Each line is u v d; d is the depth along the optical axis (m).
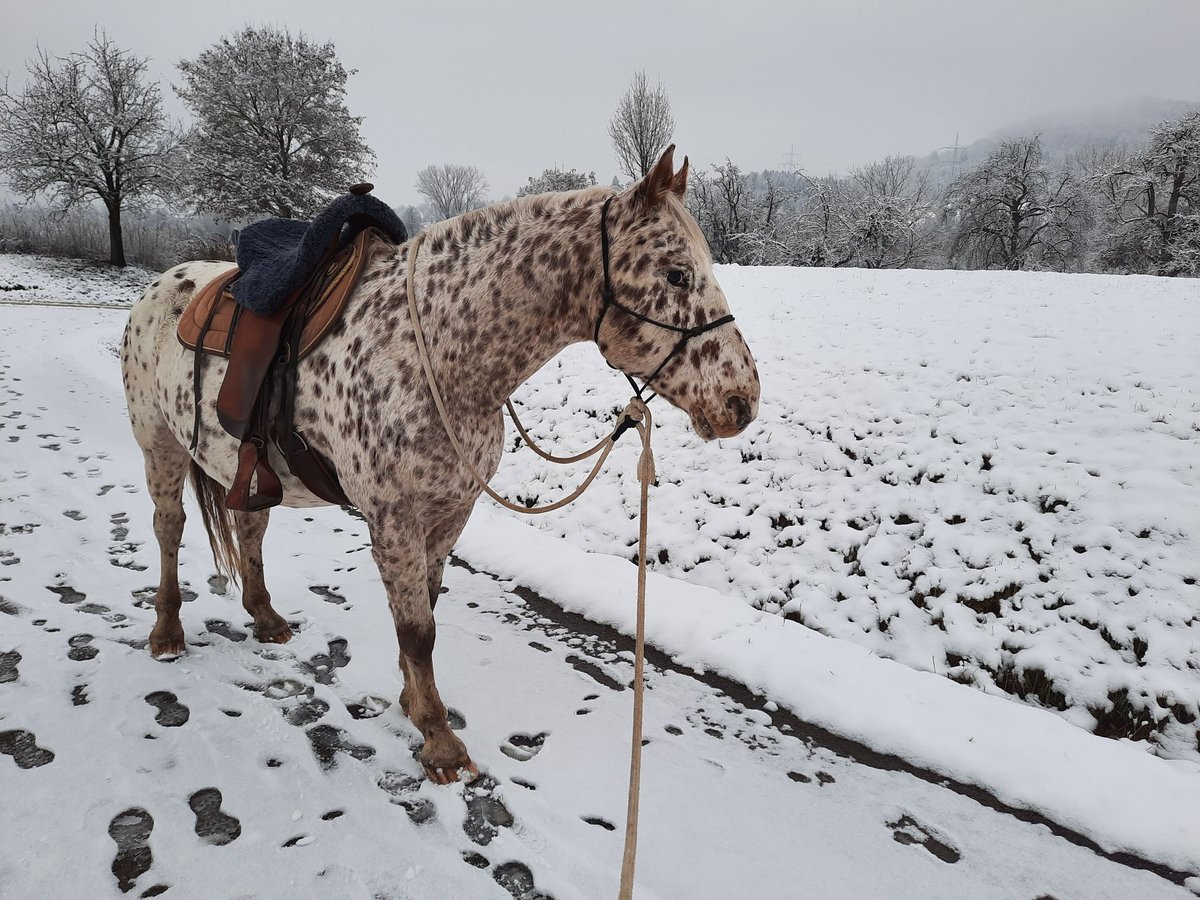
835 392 6.23
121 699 3.04
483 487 2.65
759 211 42.22
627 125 29.95
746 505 5.24
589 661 3.77
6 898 2.05
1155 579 3.87
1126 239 35.97
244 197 34.50
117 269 34.81
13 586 3.94
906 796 2.85
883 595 4.27
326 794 2.58
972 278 11.70
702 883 2.32
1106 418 5.11
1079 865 2.51
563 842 2.44
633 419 2.44
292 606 4.04
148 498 5.54
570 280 2.39
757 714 3.37
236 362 2.73
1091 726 3.40
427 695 2.73
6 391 8.76
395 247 2.80
